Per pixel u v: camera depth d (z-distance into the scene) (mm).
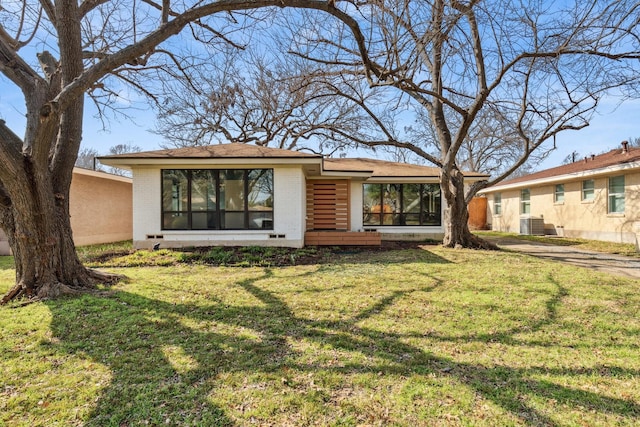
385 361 2994
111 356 3078
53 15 6070
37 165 4738
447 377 2725
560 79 7902
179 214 10039
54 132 4758
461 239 10930
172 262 8125
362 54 5980
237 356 3088
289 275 6621
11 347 3246
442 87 10625
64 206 5418
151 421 2195
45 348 3230
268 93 17438
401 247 11141
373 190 13523
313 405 2354
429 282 5930
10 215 4922
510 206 19875
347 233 10945
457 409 2314
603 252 10453
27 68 5113
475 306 4551
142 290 5328
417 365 2930
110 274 6117
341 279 6203
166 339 3457
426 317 4129
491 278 6246
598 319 4059
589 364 2941
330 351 3201
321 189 12945
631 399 2420
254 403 2381
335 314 4242
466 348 3268
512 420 2197
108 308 4395
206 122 18984
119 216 14516
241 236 10070
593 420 2195
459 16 5512
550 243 13016
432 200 13523
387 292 5266
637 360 3020
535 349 3248
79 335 3529
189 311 4336
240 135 20406
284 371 2816
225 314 4230
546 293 5207
